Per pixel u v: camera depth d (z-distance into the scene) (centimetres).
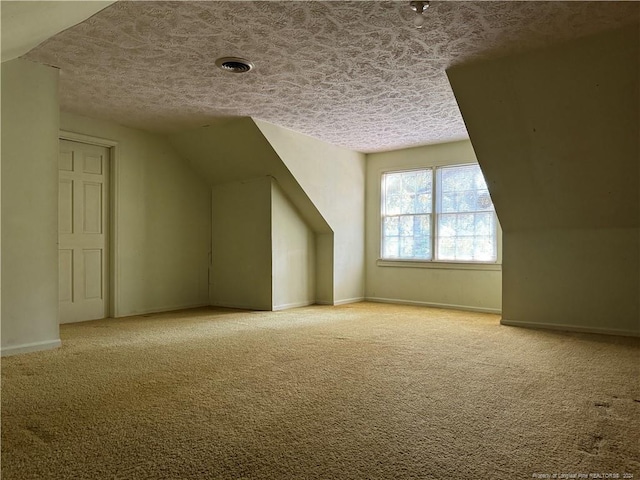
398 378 285
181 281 609
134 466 173
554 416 223
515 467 172
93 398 247
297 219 628
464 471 169
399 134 578
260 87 409
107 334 423
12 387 265
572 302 449
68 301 493
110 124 525
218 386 268
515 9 273
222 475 166
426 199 643
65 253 491
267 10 273
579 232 445
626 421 216
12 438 196
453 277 612
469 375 292
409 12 276
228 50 331
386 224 688
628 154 369
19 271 346
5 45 260
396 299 668
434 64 356
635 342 393
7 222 339
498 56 341
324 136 590
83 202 508
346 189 664
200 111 484
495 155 417
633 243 421
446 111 480
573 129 369
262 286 592
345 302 664
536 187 427
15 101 343
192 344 381
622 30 298
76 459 178
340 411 229
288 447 189
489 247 585
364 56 341
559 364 319
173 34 305
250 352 353
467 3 265
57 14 231
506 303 483
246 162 577
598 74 328
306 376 289
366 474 167
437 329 454
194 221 627
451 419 219
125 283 541
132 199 549
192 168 625
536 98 360
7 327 339
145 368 306
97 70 370
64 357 336
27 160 350
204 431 205
